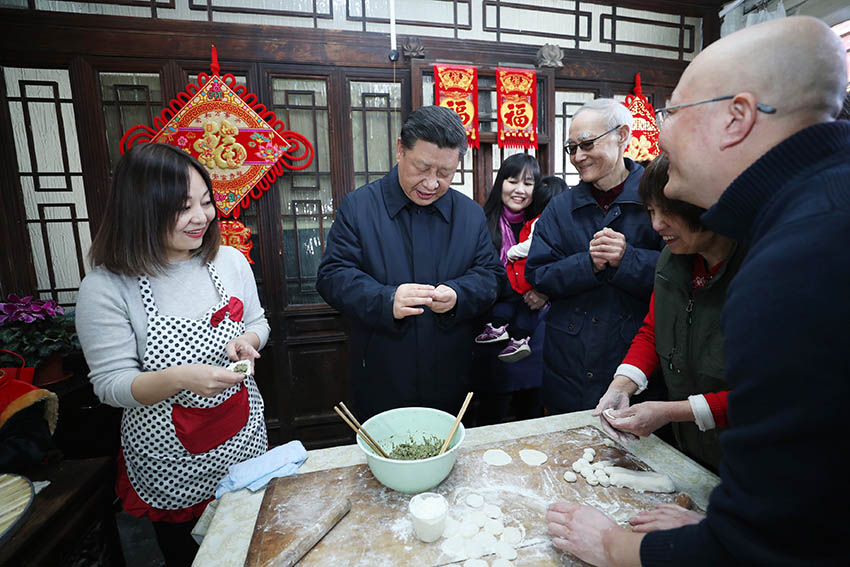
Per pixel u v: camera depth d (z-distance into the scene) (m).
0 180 2.16
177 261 1.14
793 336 0.38
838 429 0.37
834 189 0.42
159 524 1.16
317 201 2.57
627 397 1.07
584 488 0.86
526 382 2.24
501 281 1.53
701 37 2.99
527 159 2.16
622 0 2.76
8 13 2.07
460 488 0.87
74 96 2.19
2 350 1.56
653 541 0.55
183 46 2.26
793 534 0.40
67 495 0.96
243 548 0.75
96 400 2.03
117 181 1.01
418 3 2.53
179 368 0.97
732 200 0.52
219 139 2.30
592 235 1.47
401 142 1.25
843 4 2.31
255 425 1.23
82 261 2.33
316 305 2.60
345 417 0.93
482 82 2.61
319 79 2.47
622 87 2.90
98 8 2.18
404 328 1.32
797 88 0.47
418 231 1.40
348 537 0.74
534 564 0.68
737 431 0.43
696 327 0.97
